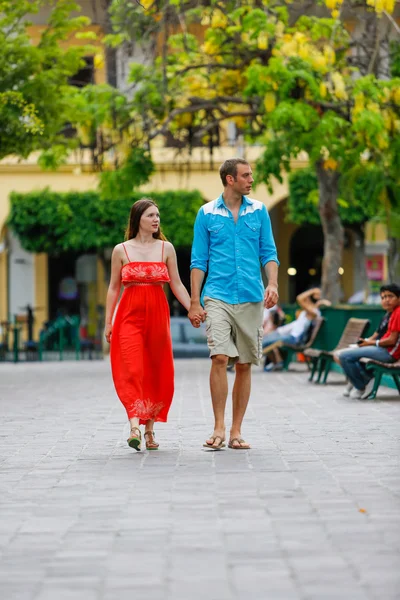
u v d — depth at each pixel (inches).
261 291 516.1
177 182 1859.0
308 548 301.3
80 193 1852.9
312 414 676.1
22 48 1083.3
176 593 257.4
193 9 1114.1
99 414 698.8
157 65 1180.5
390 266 1524.4
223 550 300.4
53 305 2078.0
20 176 1891.0
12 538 321.7
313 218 1802.4
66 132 1608.0
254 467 450.9
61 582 270.7
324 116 1065.5
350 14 1198.9
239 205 517.0
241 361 514.0
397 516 345.1
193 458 480.7
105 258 1942.7
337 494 384.8
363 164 1189.1
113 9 1066.7
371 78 1062.4
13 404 784.3
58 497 386.6
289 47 1056.8
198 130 1235.2
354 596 252.5
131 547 306.3
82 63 1144.2
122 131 1190.3
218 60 1178.6
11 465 467.5
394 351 791.7
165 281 517.3
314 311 1154.7
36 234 1873.8
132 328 511.5
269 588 260.2
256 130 1237.1
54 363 1517.0
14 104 1063.0
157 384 515.5
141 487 404.8
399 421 631.2
